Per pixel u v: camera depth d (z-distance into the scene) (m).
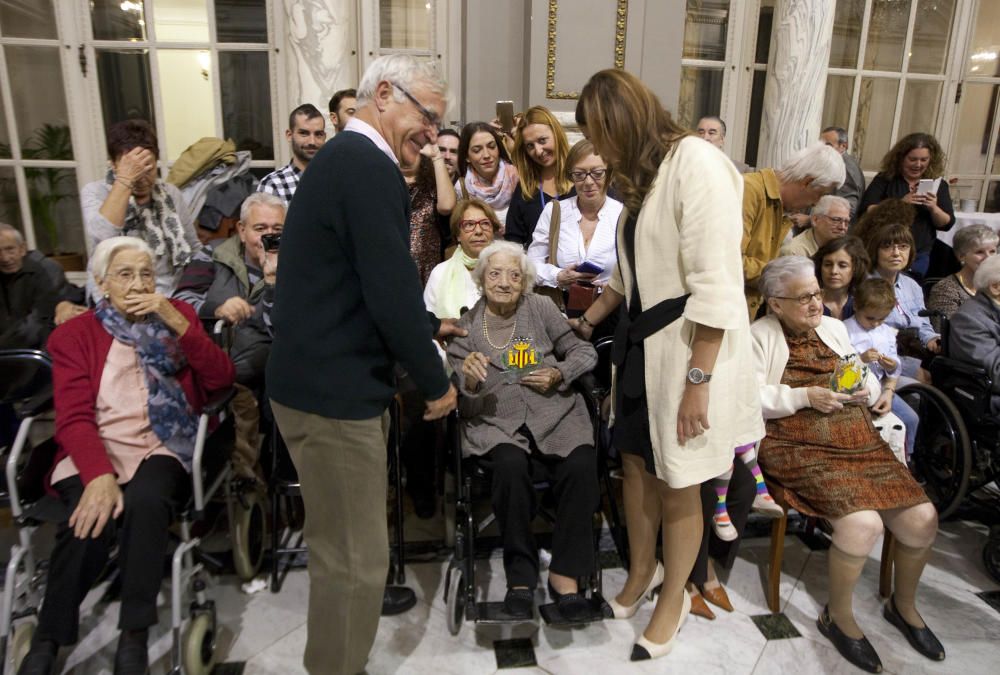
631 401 1.68
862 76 4.31
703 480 1.60
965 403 2.47
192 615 1.72
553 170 2.88
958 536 2.48
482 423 2.03
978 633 1.97
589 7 3.56
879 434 2.10
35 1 3.51
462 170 3.13
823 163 2.02
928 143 3.55
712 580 2.09
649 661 1.83
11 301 2.60
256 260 2.32
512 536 1.87
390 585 2.07
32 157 3.66
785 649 1.90
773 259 2.24
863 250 2.44
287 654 1.84
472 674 1.78
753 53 4.17
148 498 1.64
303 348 1.43
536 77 3.61
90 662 1.79
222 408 1.83
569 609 1.83
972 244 2.90
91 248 2.31
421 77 1.42
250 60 3.73
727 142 4.29
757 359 2.09
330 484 1.49
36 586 1.76
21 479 1.77
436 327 2.03
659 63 3.67
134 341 1.81
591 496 1.89
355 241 1.35
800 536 2.45
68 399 1.73
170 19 3.63
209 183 3.13
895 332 2.53
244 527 2.06
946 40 4.43
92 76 3.62
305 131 2.89
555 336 2.18
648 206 1.56
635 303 1.69
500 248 2.12
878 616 2.03
